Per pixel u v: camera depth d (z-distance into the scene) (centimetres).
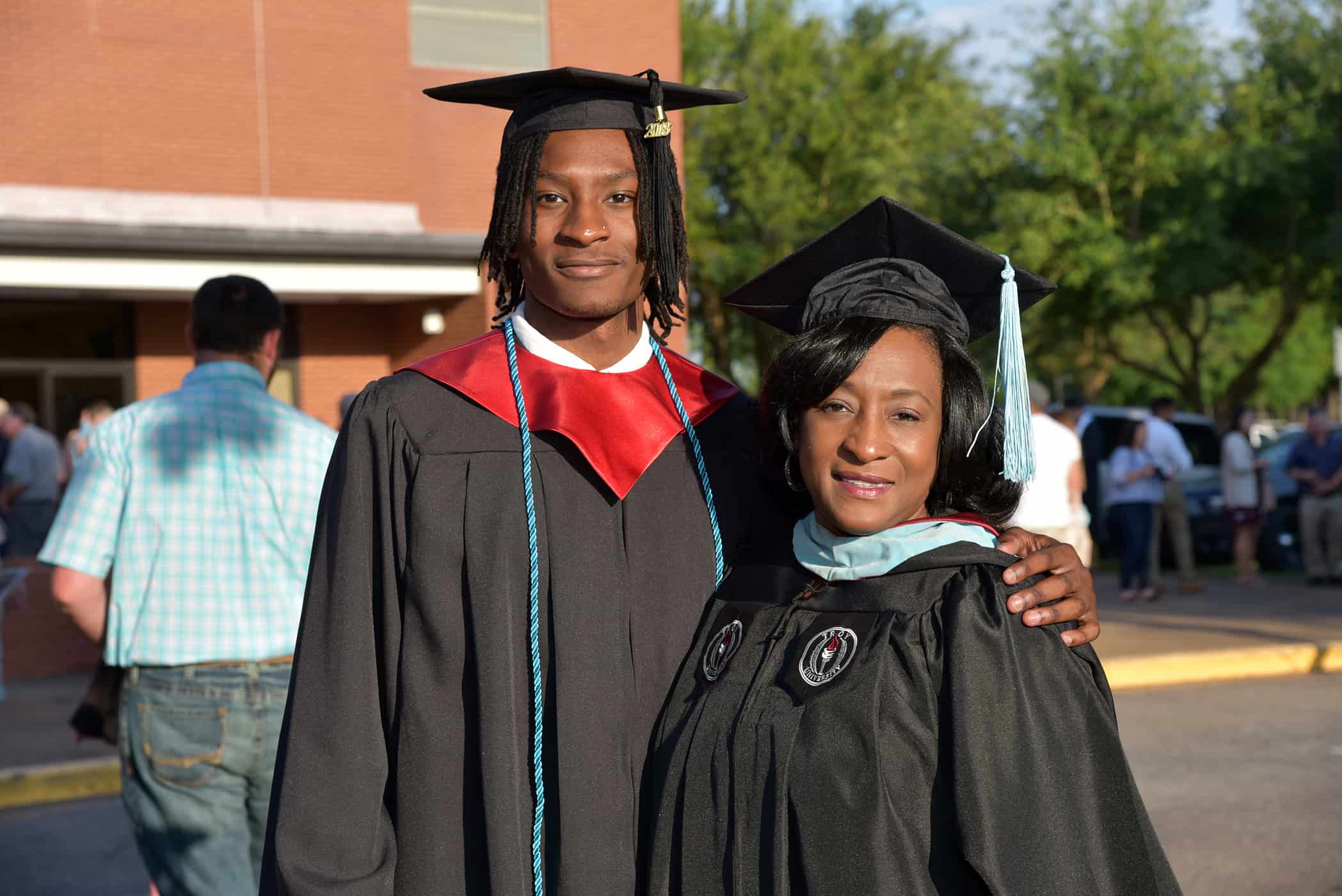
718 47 2556
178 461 330
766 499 229
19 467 1014
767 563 213
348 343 1232
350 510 212
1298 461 1357
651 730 210
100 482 332
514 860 198
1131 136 1928
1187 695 859
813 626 196
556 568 209
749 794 187
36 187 1047
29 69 1043
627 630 212
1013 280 205
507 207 222
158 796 328
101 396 1132
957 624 181
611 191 219
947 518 200
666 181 221
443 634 205
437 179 1214
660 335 252
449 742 204
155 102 1087
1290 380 3472
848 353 193
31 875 552
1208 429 1625
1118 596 1266
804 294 231
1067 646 187
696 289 2592
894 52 2720
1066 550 196
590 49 1264
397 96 1177
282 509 333
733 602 211
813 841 181
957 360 201
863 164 2455
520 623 207
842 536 201
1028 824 173
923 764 181
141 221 1068
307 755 205
